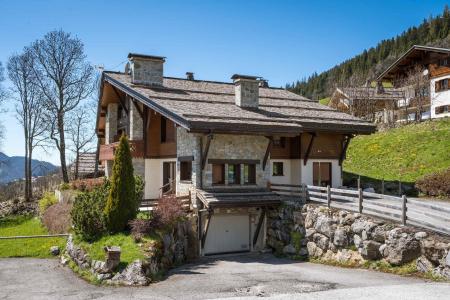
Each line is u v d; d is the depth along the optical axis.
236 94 24.78
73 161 50.28
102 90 29.69
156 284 14.43
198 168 21.28
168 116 20.88
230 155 22.06
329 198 19.33
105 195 19.20
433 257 13.97
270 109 25.41
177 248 19.08
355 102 49.03
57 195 33.47
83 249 17.05
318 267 17.53
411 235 14.78
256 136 22.88
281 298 11.50
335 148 26.88
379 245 16.00
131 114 26.33
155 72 26.42
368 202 17.39
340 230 17.86
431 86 47.56
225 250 21.94
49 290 14.11
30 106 42.34
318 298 11.36
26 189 42.38
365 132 26.28
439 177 26.69
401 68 52.94
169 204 19.62
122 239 16.89
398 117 48.28
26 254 20.66
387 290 12.05
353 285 13.30
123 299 12.41
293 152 26.19
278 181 25.83
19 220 33.59
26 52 40.62
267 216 22.83
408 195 27.86
